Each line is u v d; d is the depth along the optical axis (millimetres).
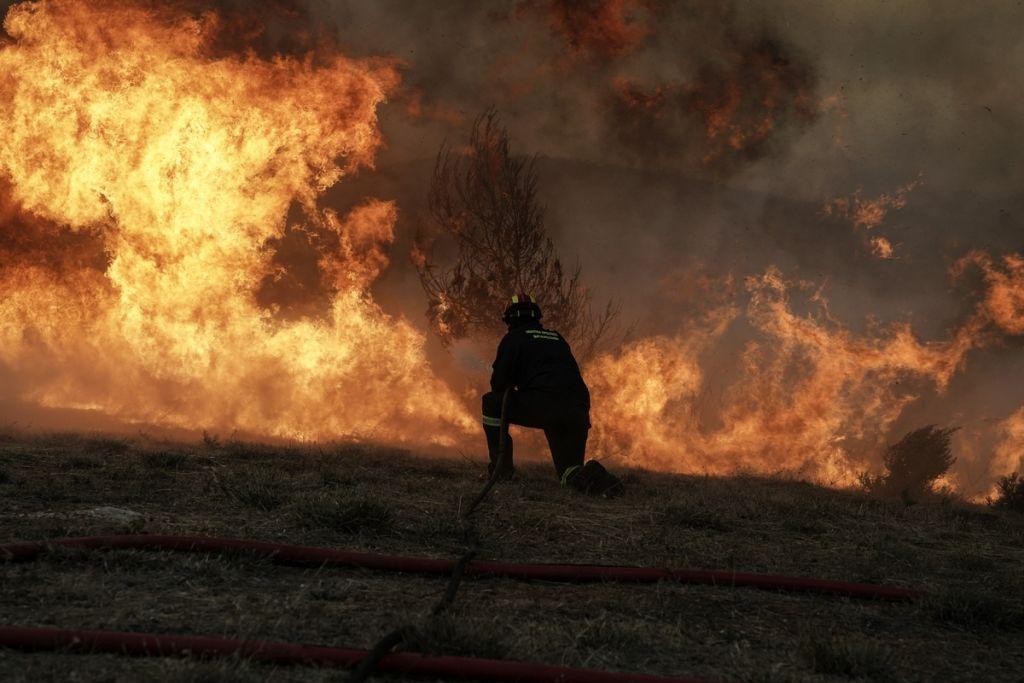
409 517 5914
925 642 4199
